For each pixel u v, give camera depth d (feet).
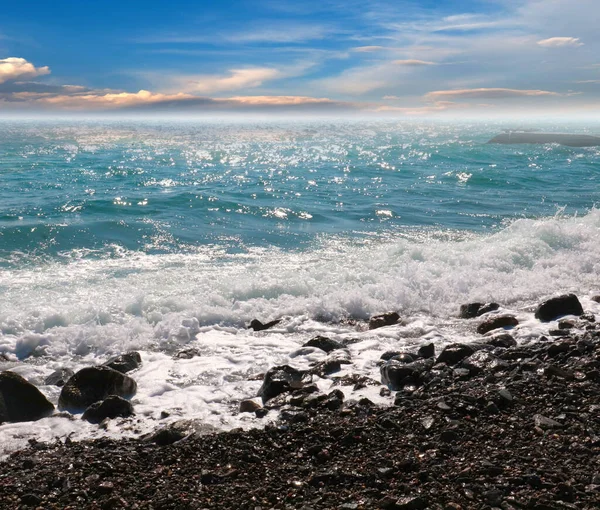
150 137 173.37
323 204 60.08
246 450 14.34
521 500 11.55
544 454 13.37
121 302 26.73
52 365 21.94
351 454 13.98
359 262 34.88
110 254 38.60
